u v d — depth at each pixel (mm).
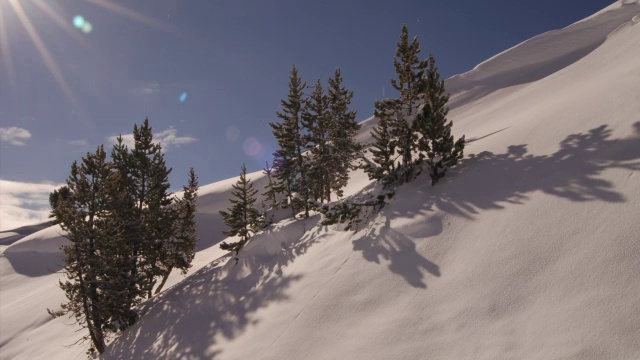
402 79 19547
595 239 9367
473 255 11477
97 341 23828
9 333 40125
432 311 10453
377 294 12391
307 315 13430
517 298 9297
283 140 29297
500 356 8023
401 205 16234
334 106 37344
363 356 10188
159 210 28844
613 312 7488
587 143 12992
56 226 83812
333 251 16969
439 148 16797
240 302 18531
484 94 77500
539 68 78688
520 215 11750
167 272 30031
